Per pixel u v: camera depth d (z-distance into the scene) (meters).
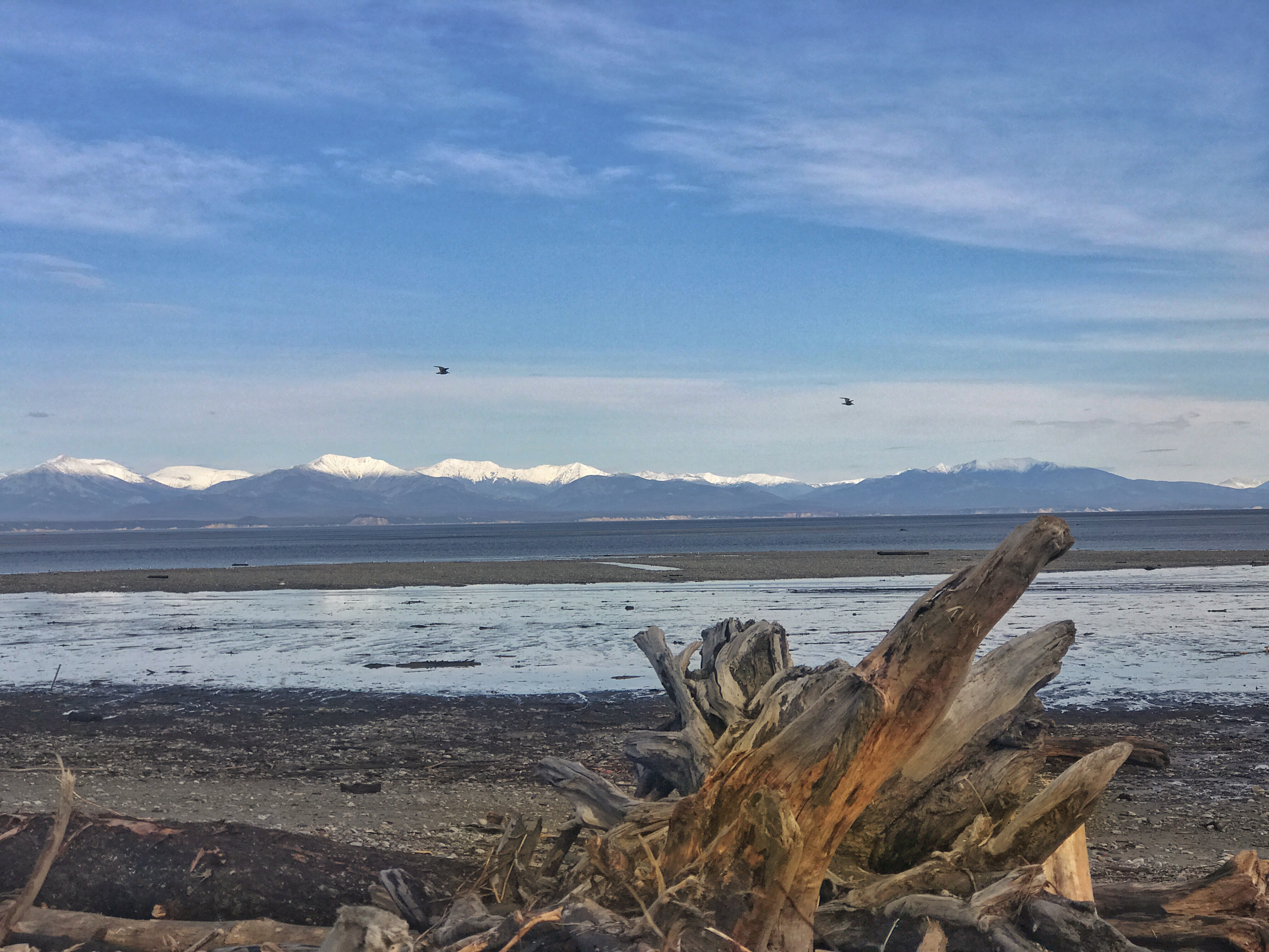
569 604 31.31
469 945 3.91
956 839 5.16
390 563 63.84
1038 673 5.40
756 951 3.91
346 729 12.55
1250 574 41.22
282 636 23.83
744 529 198.12
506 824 5.58
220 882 4.88
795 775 4.09
